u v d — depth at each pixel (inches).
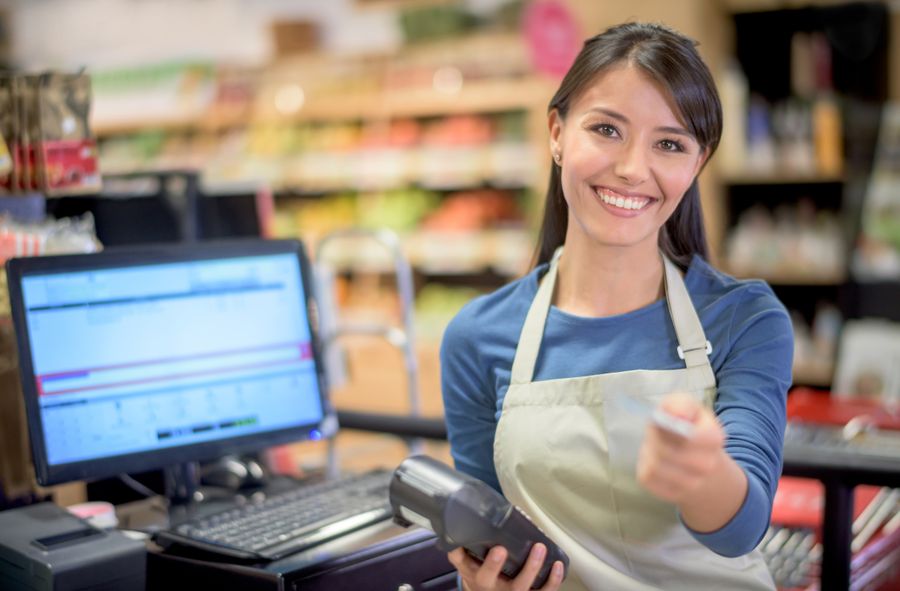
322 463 124.3
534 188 217.0
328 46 261.0
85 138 86.5
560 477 61.4
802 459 77.5
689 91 57.6
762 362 59.2
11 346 80.8
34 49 306.3
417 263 235.1
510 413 63.5
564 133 61.7
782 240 194.1
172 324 79.4
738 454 52.7
